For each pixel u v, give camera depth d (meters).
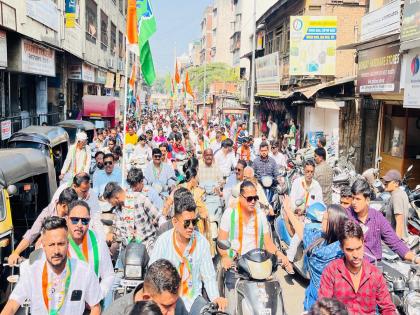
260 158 10.83
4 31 15.02
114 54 46.06
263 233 5.87
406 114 15.34
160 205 6.98
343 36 23.56
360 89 16.45
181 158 15.38
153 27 12.48
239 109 43.38
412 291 4.97
